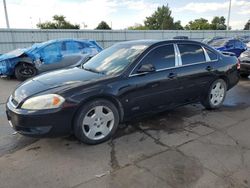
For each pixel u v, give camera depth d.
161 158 3.28
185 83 4.54
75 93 3.38
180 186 2.72
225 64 5.22
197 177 2.87
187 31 31.16
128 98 3.86
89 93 3.46
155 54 4.20
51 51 9.89
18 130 3.43
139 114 4.13
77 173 2.98
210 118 4.74
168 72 4.27
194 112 5.07
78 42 10.73
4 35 20.05
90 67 4.41
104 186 2.73
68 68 4.59
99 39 24.84
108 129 3.77
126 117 3.99
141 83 3.94
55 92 3.35
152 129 4.21
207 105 5.14
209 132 4.09
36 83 3.73
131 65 3.93
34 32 21.28
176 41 4.56
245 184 2.75
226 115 4.92
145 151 3.47
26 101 3.35
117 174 2.94
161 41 4.38
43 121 3.26
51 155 3.39
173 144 3.67
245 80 8.71
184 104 4.76
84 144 3.67
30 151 3.52
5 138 3.96
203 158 3.27
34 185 2.77
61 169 3.07
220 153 3.40
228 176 2.89
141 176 2.90
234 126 4.36
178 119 4.67
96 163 3.18
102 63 4.35
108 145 3.66
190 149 3.52
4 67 9.70
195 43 4.84
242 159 3.25
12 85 8.70
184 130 4.18
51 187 2.74
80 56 10.18
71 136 3.93
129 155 3.37
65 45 10.27
